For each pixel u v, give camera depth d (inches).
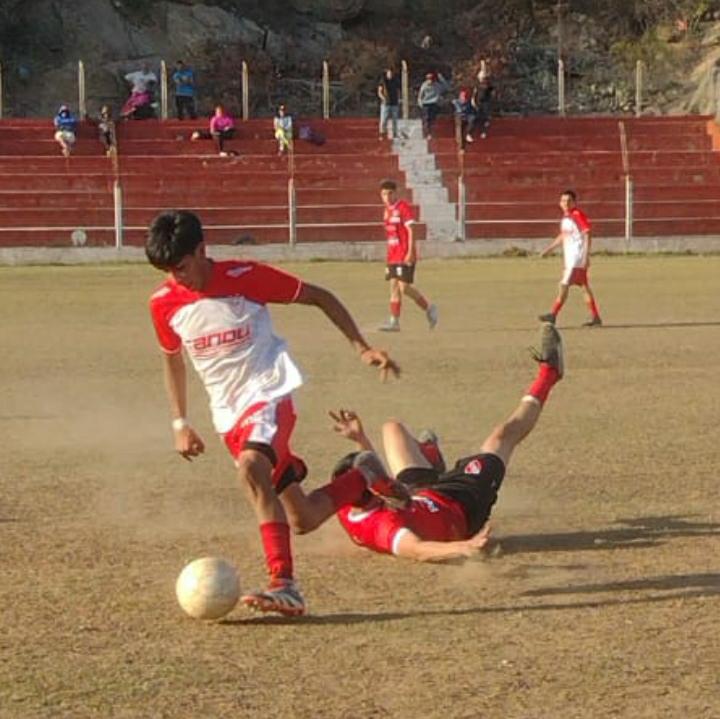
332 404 700.7
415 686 282.4
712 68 2704.2
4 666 296.8
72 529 432.5
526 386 760.3
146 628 325.1
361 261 2080.5
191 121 2461.9
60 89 2733.8
